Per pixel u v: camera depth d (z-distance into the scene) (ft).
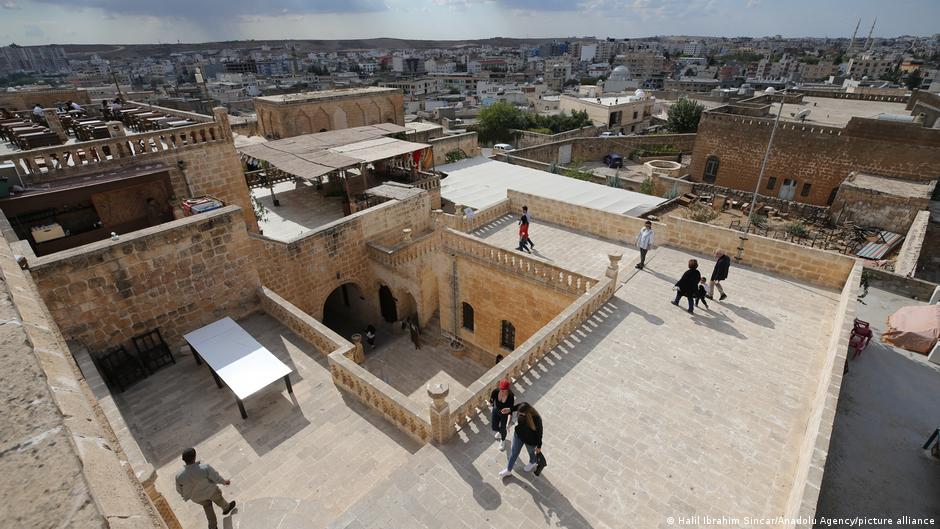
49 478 4.96
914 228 86.53
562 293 55.52
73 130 71.36
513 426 34.53
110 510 5.64
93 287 39.04
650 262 58.59
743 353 41.68
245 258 48.57
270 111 136.15
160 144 59.36
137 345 42.39
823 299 49.57
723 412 35.45
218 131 64.23
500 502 29.07
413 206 80.38
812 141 119.44
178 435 37.29
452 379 68.08
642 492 29.58
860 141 112.37
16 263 16.39
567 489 29.78
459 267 67.21
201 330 43.42
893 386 46.65
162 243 42.19
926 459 38.78
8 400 5.95
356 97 147.13
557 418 35.22
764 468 30.96
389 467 34.27
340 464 34.60
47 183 51.65
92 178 53.67
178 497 32.45
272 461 34.94
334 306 88.84
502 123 227.20
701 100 297.33
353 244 72.02
